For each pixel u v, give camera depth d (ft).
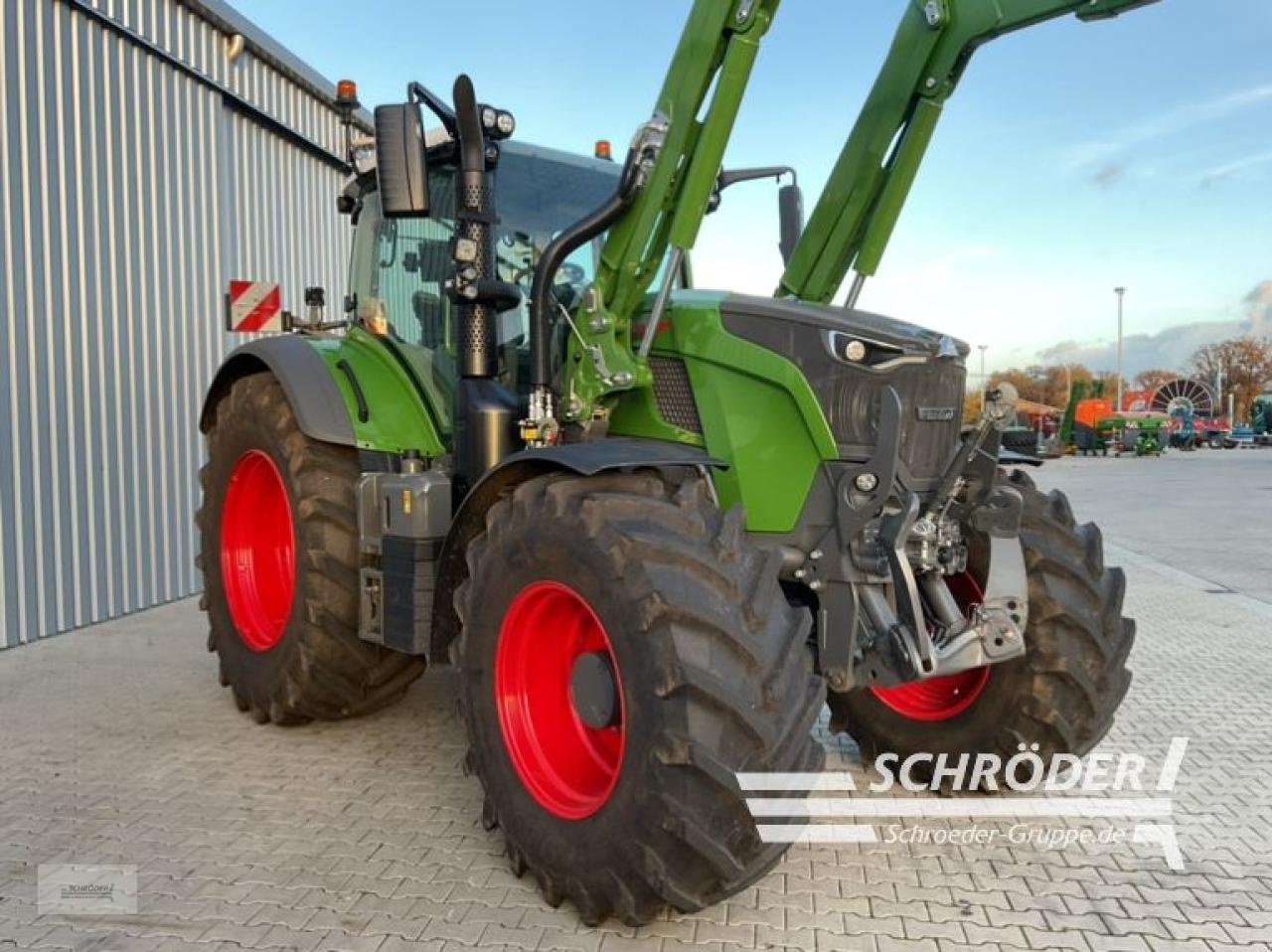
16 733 13.48
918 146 11.52
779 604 8.23
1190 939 8.26
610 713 8.52
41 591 19.21
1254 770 12.38
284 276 28.25
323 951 7.91
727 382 10.02
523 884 9.14
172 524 23.18
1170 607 23.58
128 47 21.59
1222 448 145.79
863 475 9.39
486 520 9.80
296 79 28.35
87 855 9.68
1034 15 10.30
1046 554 10.64
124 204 21.47
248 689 13.82
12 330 18.42
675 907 7.87
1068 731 10.64
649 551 7.97
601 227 10.16
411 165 9.98
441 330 12.69
